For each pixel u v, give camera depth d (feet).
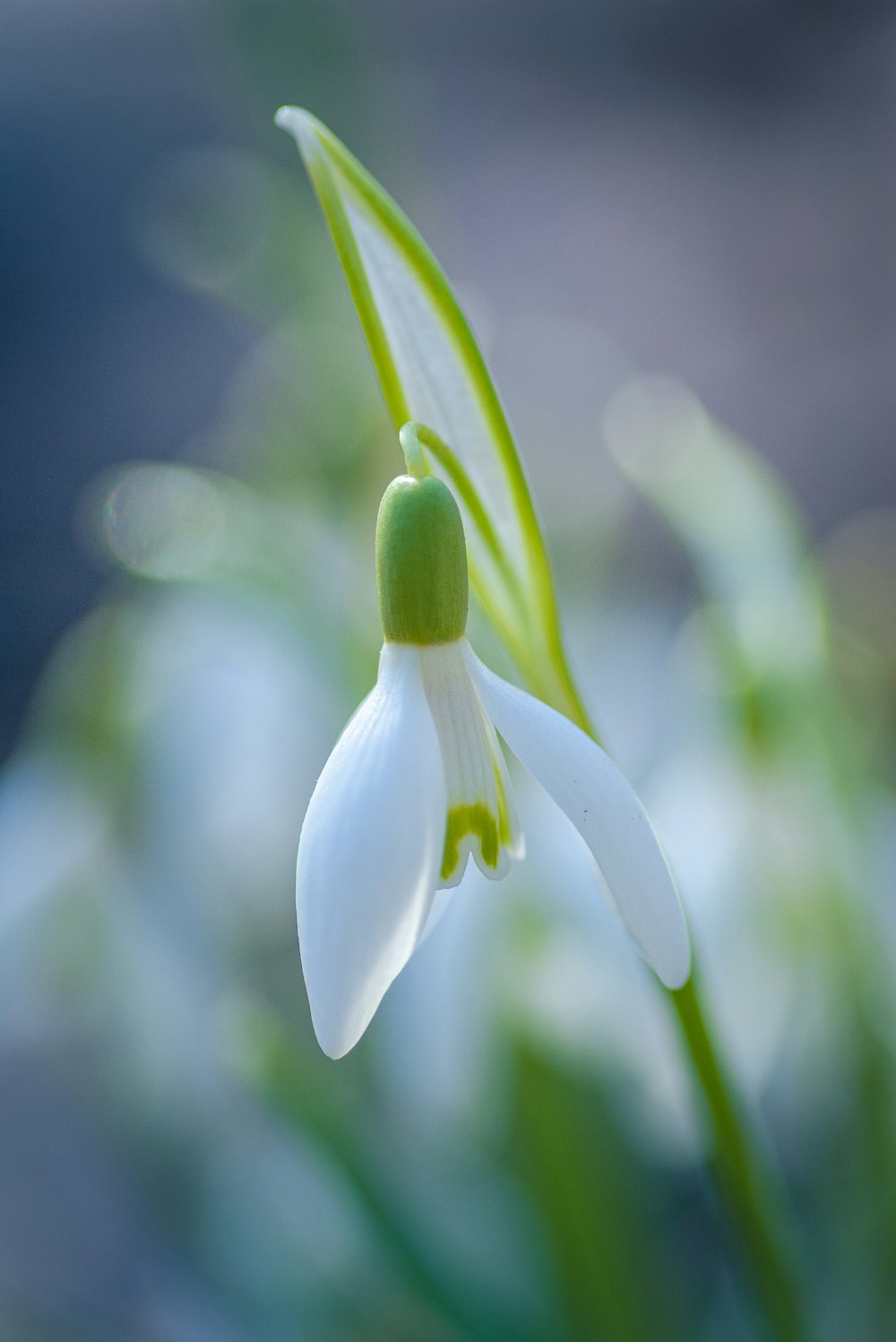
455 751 0.66
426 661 0.66
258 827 1.13
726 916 0.88
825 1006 0.90
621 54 3.07
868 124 3.03
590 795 0.65
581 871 0.90
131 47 2.92
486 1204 0.96
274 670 1.11
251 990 1.13
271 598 0.92
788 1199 1.07
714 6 3.04
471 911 0.91
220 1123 1.13
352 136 0.97
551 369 1.51
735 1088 0.73
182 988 1.12
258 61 0.96
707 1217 1.20
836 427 2.58
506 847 0.67
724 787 0.89
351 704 0.92
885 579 1.14
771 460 2.54
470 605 0.88
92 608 2.40
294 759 1.13
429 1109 0.92
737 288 2.84
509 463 0.69
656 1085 0.88
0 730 2.22
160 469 0.95
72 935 1.11
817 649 0.86
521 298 2.78
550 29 3.02
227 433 1.16
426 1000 0.92
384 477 0.93
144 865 1.11
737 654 0.86
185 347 2.75
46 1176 1.55
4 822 1.15
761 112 3.07
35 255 2.91
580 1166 0.88
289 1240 1.08
